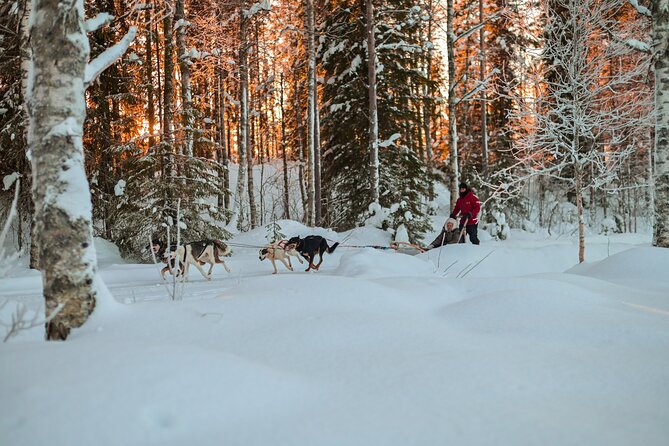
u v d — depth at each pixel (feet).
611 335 11.24
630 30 32.81
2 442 5.58
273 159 139.74
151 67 60.13
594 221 77.05
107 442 5.79
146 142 52.54
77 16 12.09
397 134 55.52
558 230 77.77
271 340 10.79
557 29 32.17
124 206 45.21
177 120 48.88
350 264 24.94
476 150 91.66
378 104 58.85
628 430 6.59
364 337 10.96
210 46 54.49
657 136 28.35
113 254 45.88
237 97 84.84
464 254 30.86
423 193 62.39
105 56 12.99
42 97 11.79
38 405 6.20
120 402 6.42
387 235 49.98
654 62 28.60
